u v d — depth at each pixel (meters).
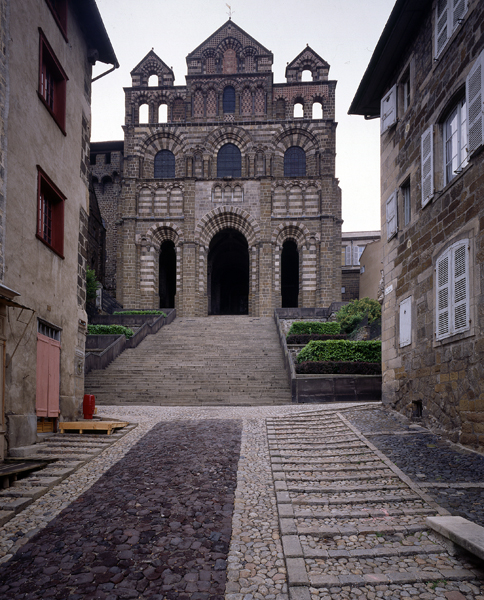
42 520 6.06
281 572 4.86
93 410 12.38
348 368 17.64
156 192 39.56
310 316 33.66
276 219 38.75
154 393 18.17
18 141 9.17
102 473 7.90
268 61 41.06
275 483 7.23
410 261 11.51
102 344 24.03
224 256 49.06
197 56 41.31
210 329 29.02
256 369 20.62
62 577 4.75
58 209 11.50
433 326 10.02
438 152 10.22
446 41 9.73
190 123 39.97
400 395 11.96
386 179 13.64
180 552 5.24
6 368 8.57
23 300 9.29
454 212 9.25
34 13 9.98
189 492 6.98
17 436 8.81
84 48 13.39
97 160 46.81
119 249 39.84
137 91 40.78
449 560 4.98
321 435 10.22
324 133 39.53
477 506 6.01
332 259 38.12
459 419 8.84
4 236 8.53
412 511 6.06
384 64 13.11
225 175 39.94
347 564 4.93
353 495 6.70
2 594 4.47
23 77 9.42
